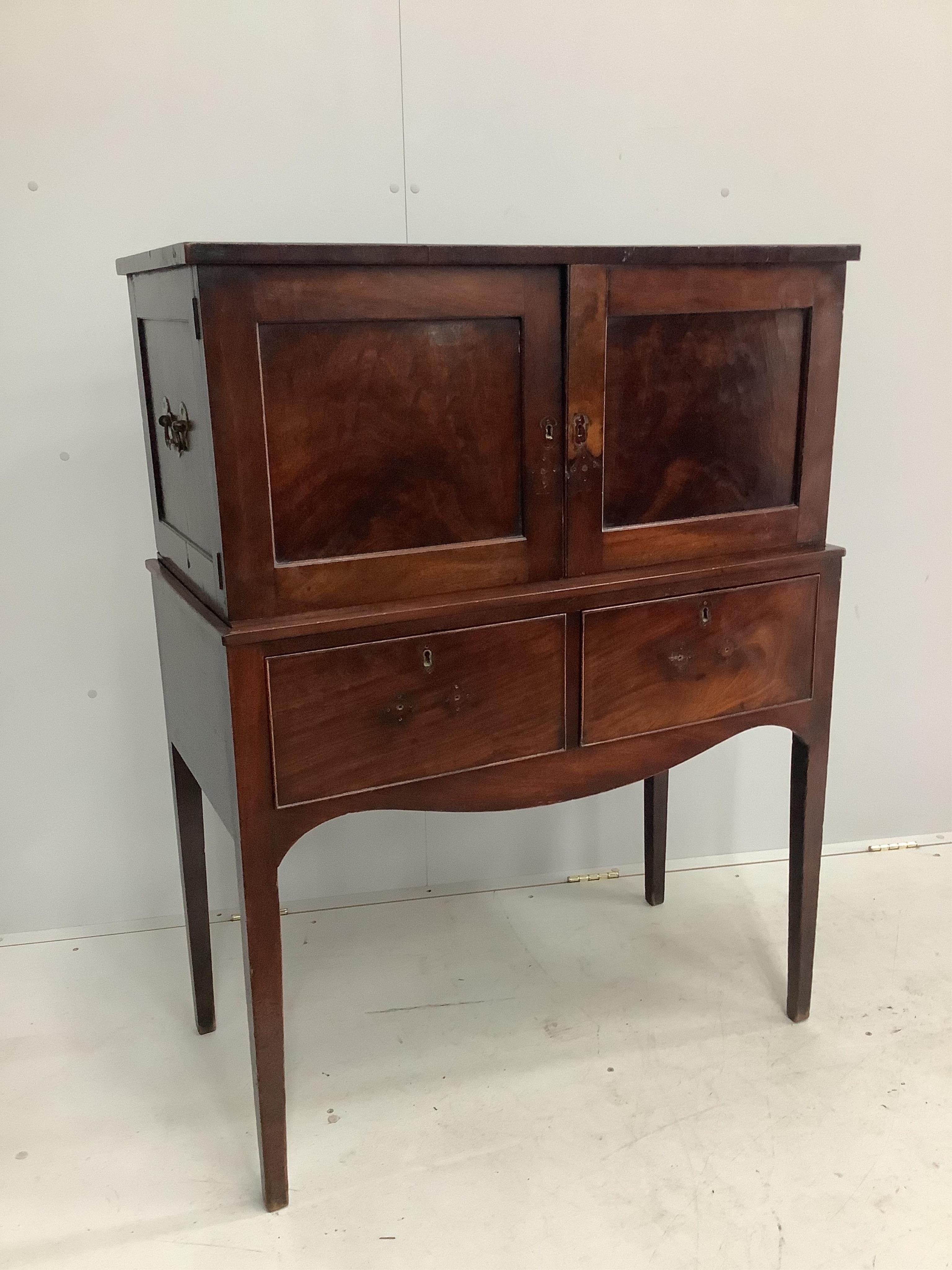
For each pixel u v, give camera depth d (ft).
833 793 7.21
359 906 6.63
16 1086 5.02
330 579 3.87
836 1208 4.21
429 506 4.01
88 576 5.83
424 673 4.06
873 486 6.63
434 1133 4.66
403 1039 5.32
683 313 4.24
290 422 3.68
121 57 5.21
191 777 5.13
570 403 4.10
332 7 5.35
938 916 6.40
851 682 6.98
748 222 6.13
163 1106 4.89
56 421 5.58
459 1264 3.98
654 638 4.51
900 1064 5.06
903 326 6.41
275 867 4.00
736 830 7.20
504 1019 5.46
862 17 5.96
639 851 7.09
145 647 6.00
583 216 5.90
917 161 6.22
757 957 6.00
